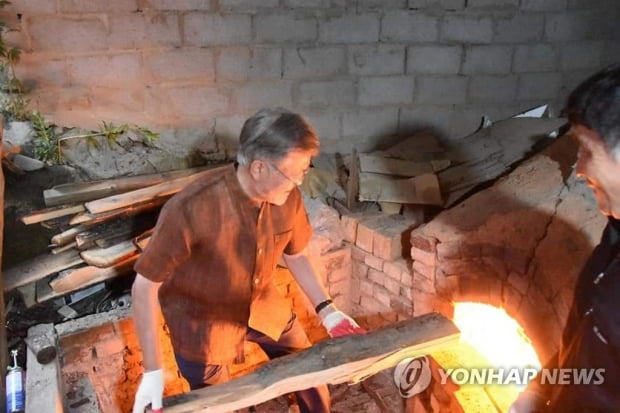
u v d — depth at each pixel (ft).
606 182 4.20
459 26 12.17
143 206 10.04
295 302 11.03
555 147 10.01
